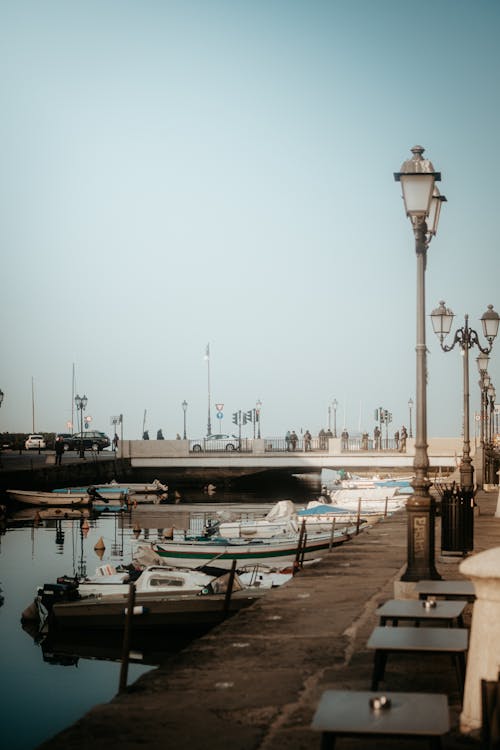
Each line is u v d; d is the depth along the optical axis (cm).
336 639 1176
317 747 758
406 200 1334
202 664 1048
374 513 4650
